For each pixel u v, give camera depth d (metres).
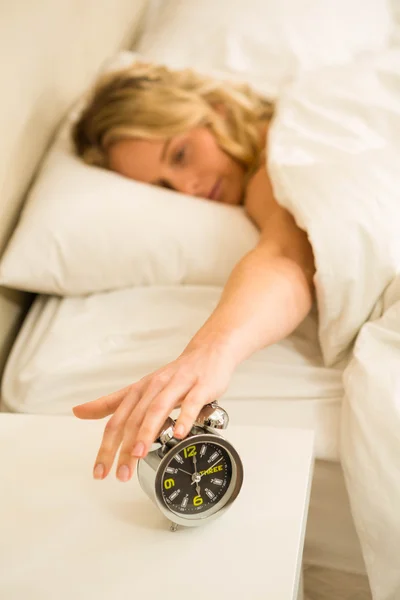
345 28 1.75
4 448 0.81
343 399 0.96
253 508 0.70
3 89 1.19
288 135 1.22
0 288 1.22
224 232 1.20
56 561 0.66
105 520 0.70
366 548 0.84
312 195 1.04
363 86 1.30
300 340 1.09
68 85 1.58
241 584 0.62
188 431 0.64
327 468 0.96
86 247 1.19
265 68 1.68
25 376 1.07
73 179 1.27
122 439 0.66
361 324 1.00
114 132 1.30
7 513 0.72
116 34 1.97
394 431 0.84
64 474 0.76
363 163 1.09
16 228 1.21
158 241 1.19
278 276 0.95
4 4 1.24
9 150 1.23
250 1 1.77
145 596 0.62
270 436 0.80
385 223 1.00
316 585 1.04
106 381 1.06
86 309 1.19
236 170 1.33
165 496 0.66
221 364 0.74
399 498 0.81
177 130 1.28
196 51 1.72
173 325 1.12
